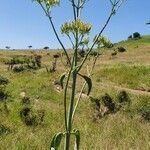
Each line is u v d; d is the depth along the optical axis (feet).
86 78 19.61
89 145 43.37
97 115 70.18
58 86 118.93
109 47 21.29
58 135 18.93
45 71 184.85
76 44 18.70
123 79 163.02
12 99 94.32
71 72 18.85
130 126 58.44
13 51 441.27
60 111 78.18
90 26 18.56
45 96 103.35
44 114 69.00
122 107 74.38
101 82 155.63
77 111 78.95
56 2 18.11
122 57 309.63
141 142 45.83
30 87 119.85
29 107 72.79
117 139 48.47
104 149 41.50
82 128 57.67
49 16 18.22
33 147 42.75
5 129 55.52
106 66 208.33
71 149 41.32
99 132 54.24
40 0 17.98
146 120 64.54
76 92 108.78
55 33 18.49
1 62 280.51
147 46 398.83
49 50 460.96
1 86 113.60
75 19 18.62
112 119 64.28
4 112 72.95
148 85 145.89
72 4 18.70
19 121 64.75
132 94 108.37
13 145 42.75
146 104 77.46
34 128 58.59
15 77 156.76
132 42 448.65
